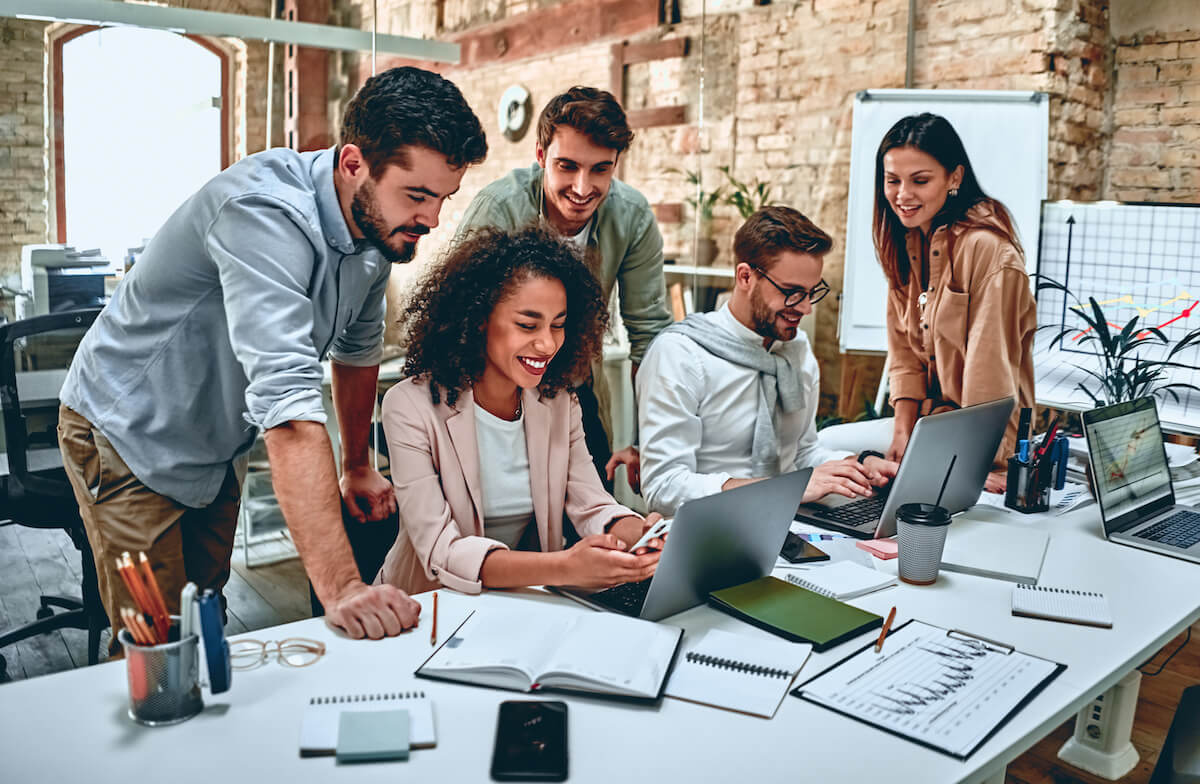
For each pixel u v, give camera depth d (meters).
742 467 2.34
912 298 3.72
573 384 1.88
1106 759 2.22
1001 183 3.64
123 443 1.82
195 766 1.08
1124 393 3.22
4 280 2.72
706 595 1.59
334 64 3.29
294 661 1.34
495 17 3.72
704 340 2.29
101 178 2.85
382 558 1.90
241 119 3.11
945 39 4.18
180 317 1.77
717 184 4.70
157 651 1.15
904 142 3.61
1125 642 1.47
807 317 4.71
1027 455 2.17
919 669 1.35
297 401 1.52
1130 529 2.01
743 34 4.56
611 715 1.21
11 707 1.21
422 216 1.68
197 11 2.97
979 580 1.74
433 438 1.72
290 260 1.62
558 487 1.85
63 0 2.72
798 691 1.28
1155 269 3.18
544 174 2.61
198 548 2.04
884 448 3.69
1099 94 4.06
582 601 1.56
